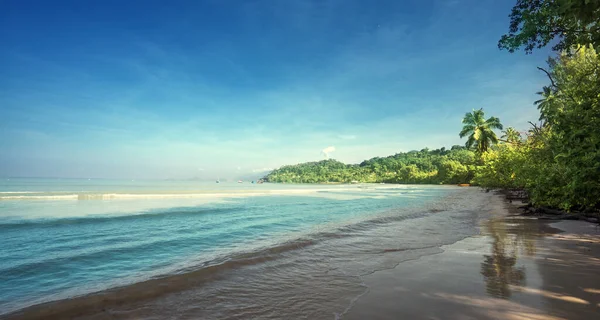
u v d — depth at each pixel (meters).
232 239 8.88
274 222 12.45
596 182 9.18
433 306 3.91
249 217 14.10
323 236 8.98
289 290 4.66
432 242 8.16
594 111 8.32
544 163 13.80
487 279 4.96
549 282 4.75
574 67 12.48
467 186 69.88
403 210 17.25
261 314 3.82
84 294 4.48
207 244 8.19
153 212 15.58
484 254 6.74
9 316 3.68
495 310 3.73
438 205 20.72
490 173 35.72
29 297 4.43
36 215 13.88
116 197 28.38
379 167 163.12
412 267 5.79
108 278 5.33
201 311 3.93
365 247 7.59
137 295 4.42
